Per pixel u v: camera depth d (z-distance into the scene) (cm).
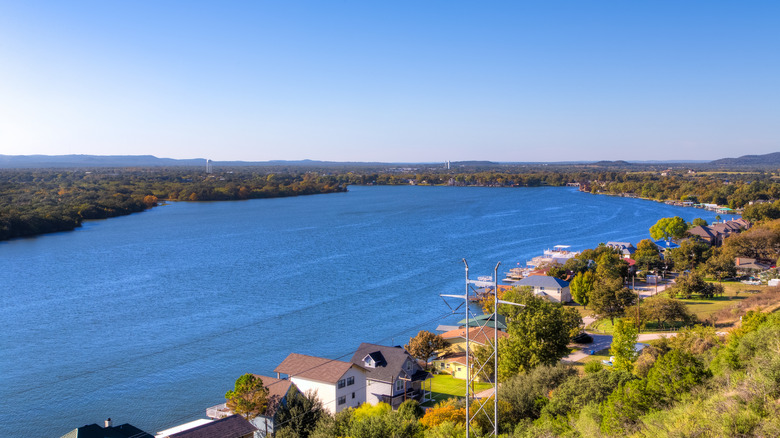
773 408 2792
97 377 7350
